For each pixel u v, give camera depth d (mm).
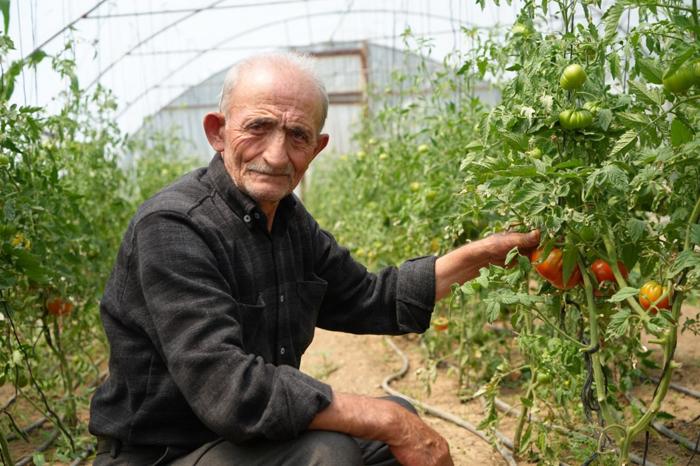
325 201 10141
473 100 4020
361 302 2693
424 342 4891
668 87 1991
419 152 4598
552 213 2191
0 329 3199
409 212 4402
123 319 2229
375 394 4438
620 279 2277
